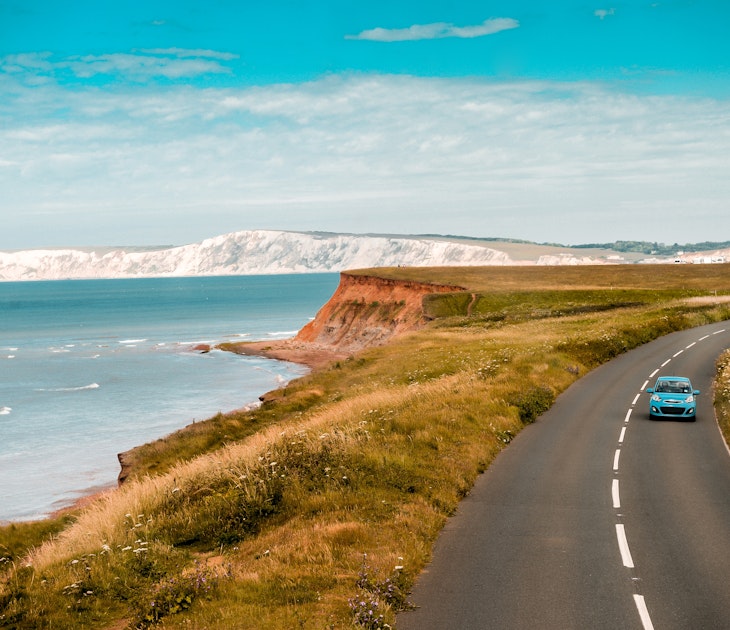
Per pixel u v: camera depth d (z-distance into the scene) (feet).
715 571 41.29
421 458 64.18
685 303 262.88
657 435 85.71
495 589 38.75
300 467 57.98
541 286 392.47
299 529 46.68
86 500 140.77
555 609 36.01
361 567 38.42
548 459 72.64
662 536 48.03
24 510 136.56
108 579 41.24
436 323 279.90
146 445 139.85
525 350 157.79
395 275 446.60
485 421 84.84
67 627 36.17
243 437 131.03
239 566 41.32
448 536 48.32
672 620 34.58
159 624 34.22
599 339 166.61
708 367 140.87
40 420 231.09
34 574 44.86
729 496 58.70
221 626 32.24
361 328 405.18
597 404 106.83
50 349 481.87
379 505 50.78
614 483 63.05
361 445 64.75
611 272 450.30
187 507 56.03
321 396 160.04
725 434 86.33
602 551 44.98
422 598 37.70
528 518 52.44
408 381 147.54
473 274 451.12
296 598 35.65
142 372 343.05
